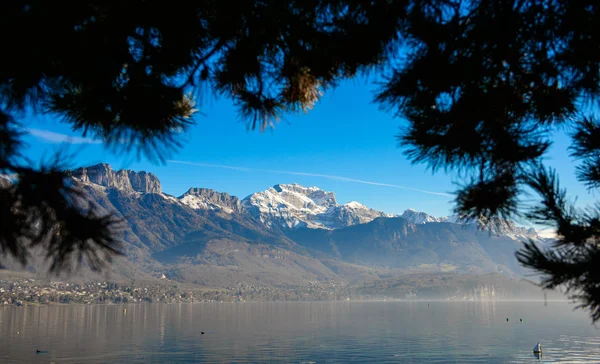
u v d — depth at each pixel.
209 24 4.31
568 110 4.11
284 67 4.62
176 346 108.38
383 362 85.50
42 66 3.31
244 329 152.12
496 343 111.50
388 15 4.00
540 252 3.38
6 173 2.73
